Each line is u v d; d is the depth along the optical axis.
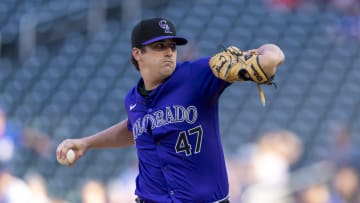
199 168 12.96
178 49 45.34
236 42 48.72
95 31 49.34
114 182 35.19
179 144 12.91
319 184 33.16
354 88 45.44
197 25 49.88
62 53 47.88
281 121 42.78
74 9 49.72
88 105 43.91
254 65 11.67
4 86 45.50
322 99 44.62
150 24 12.88
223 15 50.69
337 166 33.50
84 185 33.94
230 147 40.41
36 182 31.08
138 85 13.66
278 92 44.66
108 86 45.31
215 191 13.08
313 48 48.22
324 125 42.66
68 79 46.00
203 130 12.91
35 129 41.53
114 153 39.16
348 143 38.31
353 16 49.19
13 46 47.31
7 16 49.84
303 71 46.56
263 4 51.41
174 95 12.89
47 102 44.22
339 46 48.34
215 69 12.18
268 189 33.31
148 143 13.30
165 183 13.16
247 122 42.72
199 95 12.76
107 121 42.75
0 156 33.00
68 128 42.09
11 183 29.69
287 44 48.59
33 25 47.59
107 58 47.44
